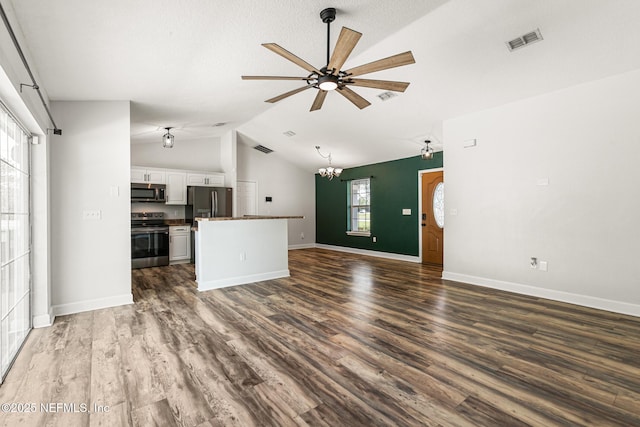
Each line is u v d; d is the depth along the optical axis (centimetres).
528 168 398
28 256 290
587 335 276
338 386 200
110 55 262
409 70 375
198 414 173
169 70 308
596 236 348
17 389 196
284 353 244
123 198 368
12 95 210
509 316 325
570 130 363
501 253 427
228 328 295
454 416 170
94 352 246
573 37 289
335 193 873
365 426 163
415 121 504
